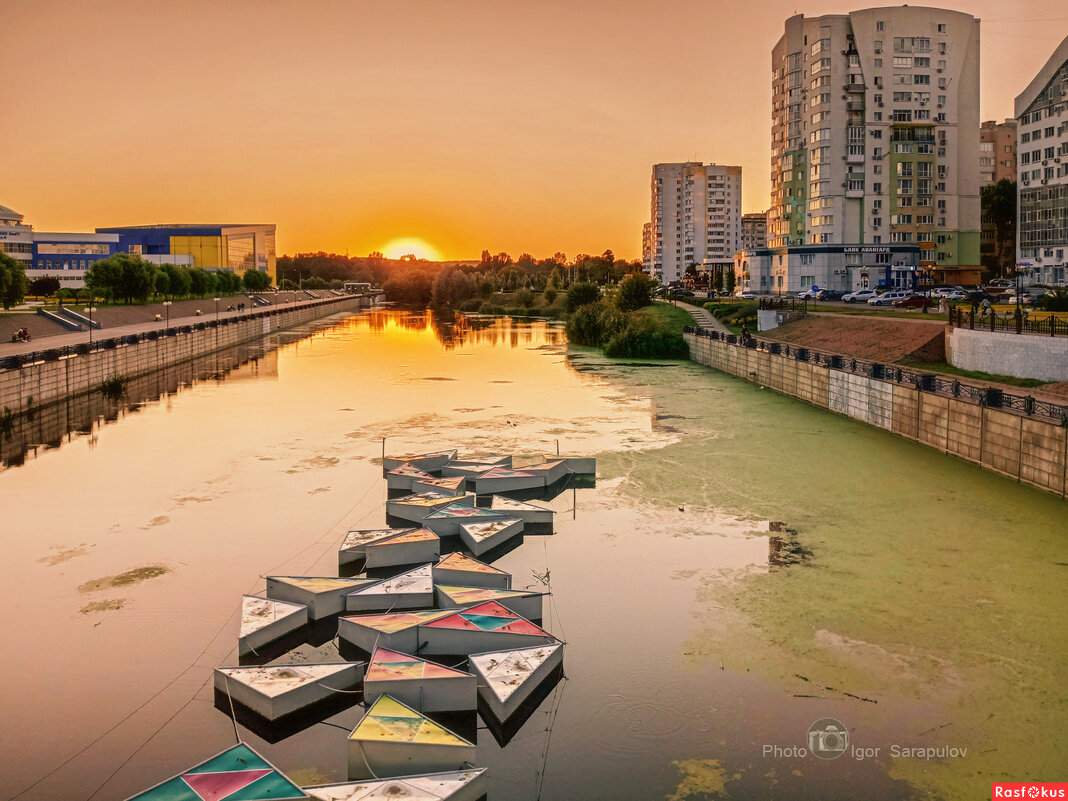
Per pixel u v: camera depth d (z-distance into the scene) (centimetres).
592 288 12888
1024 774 1380
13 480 3250
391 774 1402
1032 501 2792
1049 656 1747
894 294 8169
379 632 1802
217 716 1600
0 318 7031
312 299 18375
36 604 2089
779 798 1346
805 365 4991
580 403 5009
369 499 2952
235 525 2689
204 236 17762
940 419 3547
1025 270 9881
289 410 4844
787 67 12000
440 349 8794
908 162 11169
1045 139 9862
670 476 3228
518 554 2409
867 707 1580
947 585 2116
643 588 2155
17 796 1372
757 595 2091
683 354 7731
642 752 1471
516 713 1580
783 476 3203
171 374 6725
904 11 11050
